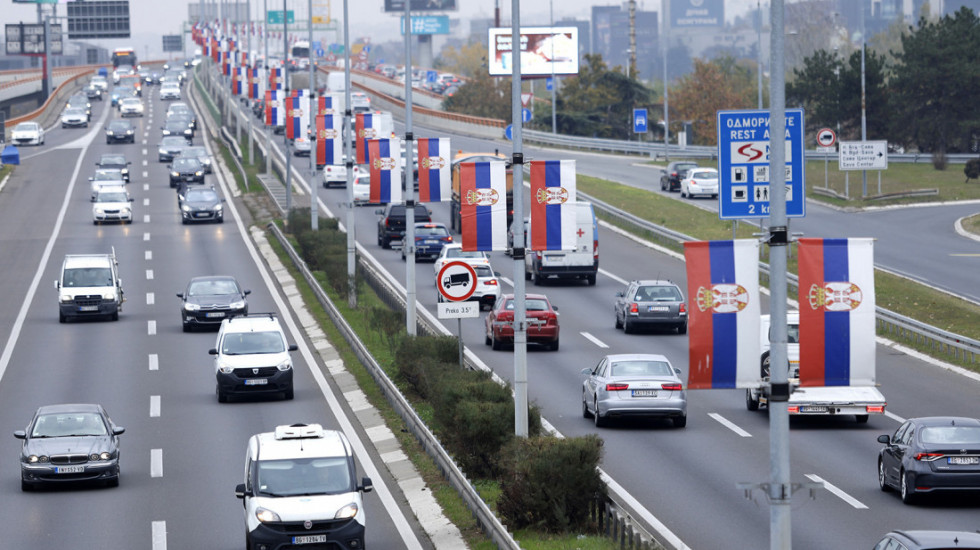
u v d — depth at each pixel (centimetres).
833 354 3916
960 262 13100
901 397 8019
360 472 6344
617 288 12706
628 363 7188
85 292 11175
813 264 3919
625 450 6550
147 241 15762
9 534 5262
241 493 4859
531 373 8769
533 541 4731
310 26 15075
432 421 7219
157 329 10875
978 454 5306
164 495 5938
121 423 7588
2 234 16438
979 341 8812
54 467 5962
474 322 11131
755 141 6494
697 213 17062
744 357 3844
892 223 16025
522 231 5816
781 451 3484
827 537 4875
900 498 5531
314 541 4666
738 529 5003
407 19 9700
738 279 3850
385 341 9919
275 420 7600
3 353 9931
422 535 5172
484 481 5959
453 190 16150
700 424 7275
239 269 13800
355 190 18725
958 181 19650
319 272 13550
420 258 14325
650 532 4934
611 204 17850
